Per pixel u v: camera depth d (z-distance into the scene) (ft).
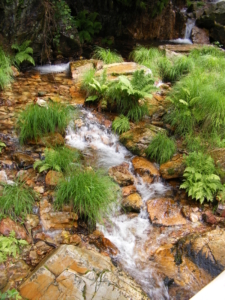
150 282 9.86
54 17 23.07
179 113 16.96
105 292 8.43
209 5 35.35
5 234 9.86
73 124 16.17
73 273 8.68
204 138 16.08
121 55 27.58
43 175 12.75
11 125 15.21
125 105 17.38
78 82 20.47
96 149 15.48
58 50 24.57
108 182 12.60
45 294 8.23
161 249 11.10
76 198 11.21
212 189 13.11
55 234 10.59
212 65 22.80
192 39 33.65
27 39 21.56
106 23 31.22
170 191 13.87
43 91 18.89
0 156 13.42
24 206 10.89
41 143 14.44
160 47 28.25
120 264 10.37
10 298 8.06
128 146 15.61
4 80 18.29
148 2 31.68
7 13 19.85
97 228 11.43
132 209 12.57
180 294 9.58
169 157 14.85
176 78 22.85
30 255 9.64
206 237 11.22
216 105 16.40
